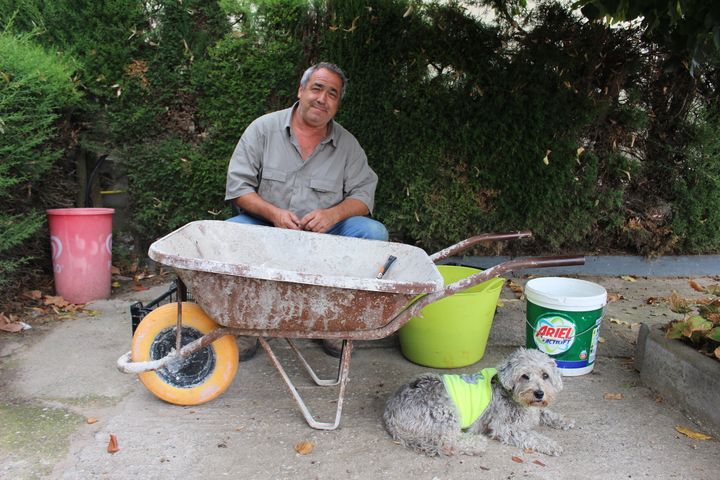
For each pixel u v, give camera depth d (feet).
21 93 11.93
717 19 7.42
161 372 8.70
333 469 7.33
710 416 8.31
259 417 8.59
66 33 14.17
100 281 13.52
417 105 14.88
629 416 8.83
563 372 10.17
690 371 8.72
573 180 15.64
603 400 9.35
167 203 15.28
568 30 14.84
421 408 7.73
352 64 14.57
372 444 7.91
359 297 7.43
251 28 14.70
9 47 11.71
